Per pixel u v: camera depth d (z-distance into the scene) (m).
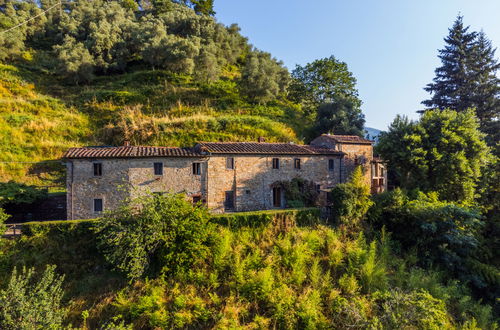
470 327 13.80
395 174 30.97
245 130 33.88
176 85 43.53
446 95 38.28
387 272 16.30
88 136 31.05
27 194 19.16
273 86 43.66
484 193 23.78
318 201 23.94
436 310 11.74
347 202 19.31
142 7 75.75
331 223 19.91
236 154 22.80
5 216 14.60
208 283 13.77
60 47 44.84
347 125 36.78
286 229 17.78
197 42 47.59
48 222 15.27
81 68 41.66
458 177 21.75
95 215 19.14
